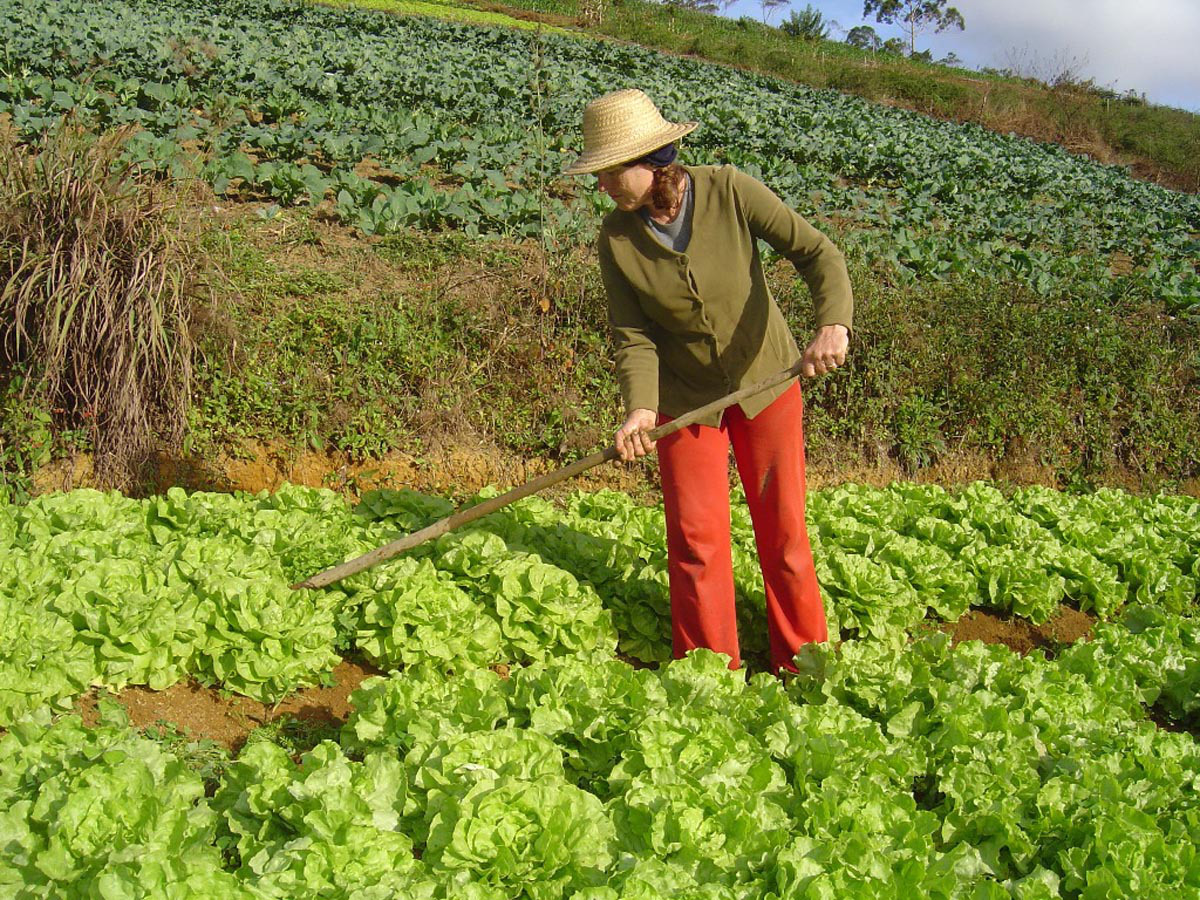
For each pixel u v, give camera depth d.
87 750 3.31
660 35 35.69
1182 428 9.59
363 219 9.41
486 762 3.38
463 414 7.58
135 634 4.26
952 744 3.85
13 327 6.54
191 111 12.55
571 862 3.06
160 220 6.81
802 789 3.50
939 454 8.80
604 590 5.39
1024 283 10.48
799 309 8.96
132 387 6.55
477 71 19.12
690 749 3.50
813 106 24.02
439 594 4.78
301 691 4.56
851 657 4.40
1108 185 20.84
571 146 13.73
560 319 8.19
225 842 3.26
